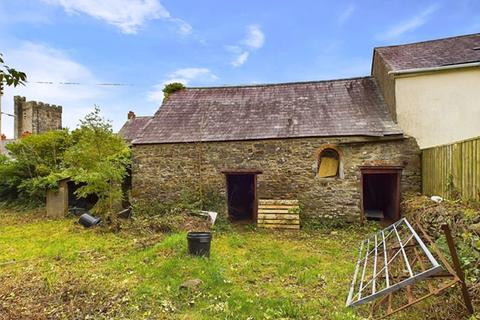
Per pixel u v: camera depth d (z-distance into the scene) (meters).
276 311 4.28
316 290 5.10
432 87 9.95
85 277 5.67
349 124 10.52
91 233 9.57
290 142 10.69
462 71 9.73
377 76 12.66
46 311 4.42
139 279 5.52
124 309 4.42
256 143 10.95
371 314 4.09
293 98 12.65
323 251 7.53
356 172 10.19
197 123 12.18
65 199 13.16
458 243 4.78
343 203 10.27
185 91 14.55
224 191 11.16
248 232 9.82
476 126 9.60
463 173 6.17
